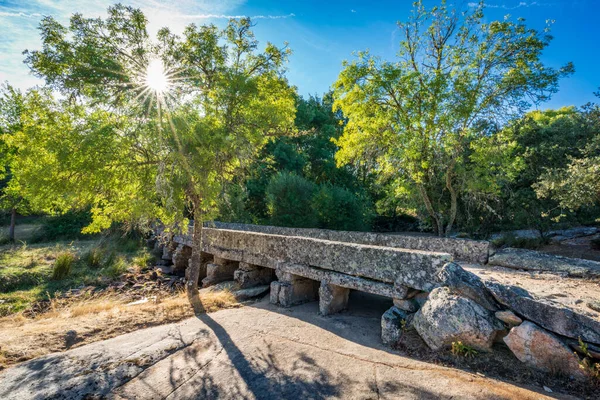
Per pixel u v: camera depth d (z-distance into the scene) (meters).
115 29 5.48
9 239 14.49
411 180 10.89
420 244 7.57
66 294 8.02
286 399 3.00
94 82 5.40
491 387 2.95
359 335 4.51
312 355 3.88
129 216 6.45
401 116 10.20
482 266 6.07
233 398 3.04
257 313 5.56
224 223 13.89
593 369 2.91
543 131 13.18
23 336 4.33
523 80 9.20
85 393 3.06
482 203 11.43
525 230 14.09
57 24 5.19
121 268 10.60
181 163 5.46
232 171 7.27
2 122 12.43
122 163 5.70
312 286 6.62
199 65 6.46
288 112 7.01
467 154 11.46
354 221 17.64
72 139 5.10
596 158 7.36
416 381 3.17
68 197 5.77
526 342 3.27
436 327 3.73
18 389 3.08
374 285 4.91
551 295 3.79
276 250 6.68
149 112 5.48
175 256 11.18
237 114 6.51
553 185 8.31
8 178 17.83
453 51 10.19
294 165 20.30
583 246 10.80
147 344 4.18
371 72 10.22
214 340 4.36
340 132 24.20
